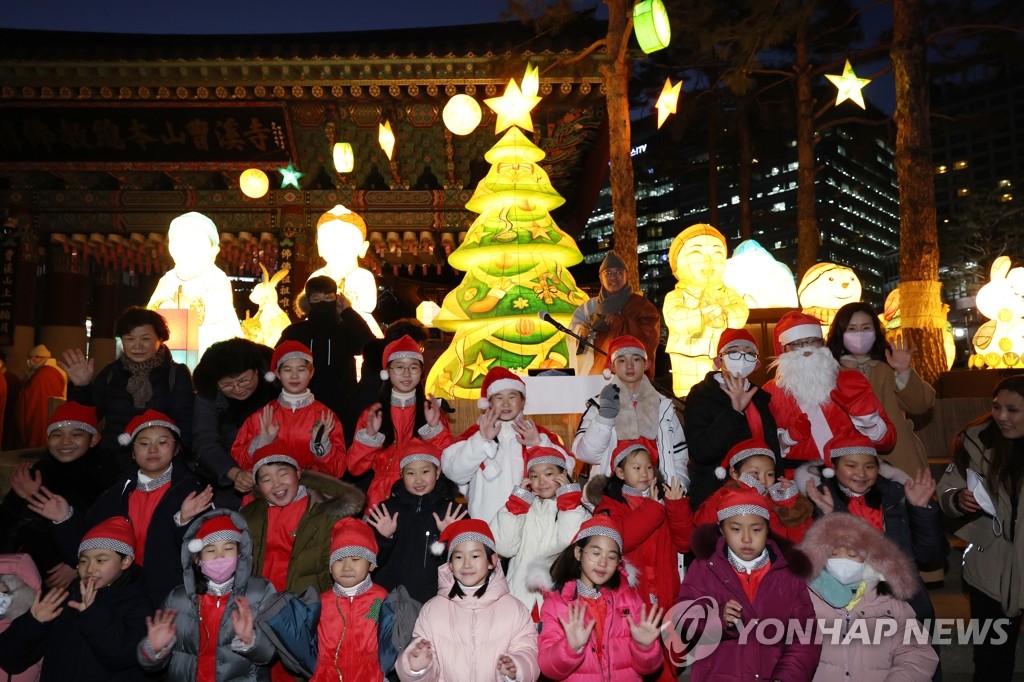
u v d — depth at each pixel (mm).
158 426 3844
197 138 12383
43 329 13938
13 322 13031
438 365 8594
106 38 12938
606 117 12078
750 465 3678
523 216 8930
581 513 3695
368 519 3748
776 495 3766
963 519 3896
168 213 13164
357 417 4535
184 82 11641
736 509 3242
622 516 3668
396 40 12516
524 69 10977
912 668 3152
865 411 3824
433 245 13438
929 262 9680
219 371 4332
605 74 11023
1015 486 3609
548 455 3732
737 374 4031
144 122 12219
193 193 13125
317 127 12422
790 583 3250
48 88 11727
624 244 10898
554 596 3305
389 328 4930
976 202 35781
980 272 35312
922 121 9945
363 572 3346
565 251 8875
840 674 3230
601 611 3270
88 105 12023
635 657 3148
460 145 12758
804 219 16781
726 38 13797
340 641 3285
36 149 12562
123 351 4441
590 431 3980
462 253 8938
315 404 4316
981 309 13117
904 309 9766
